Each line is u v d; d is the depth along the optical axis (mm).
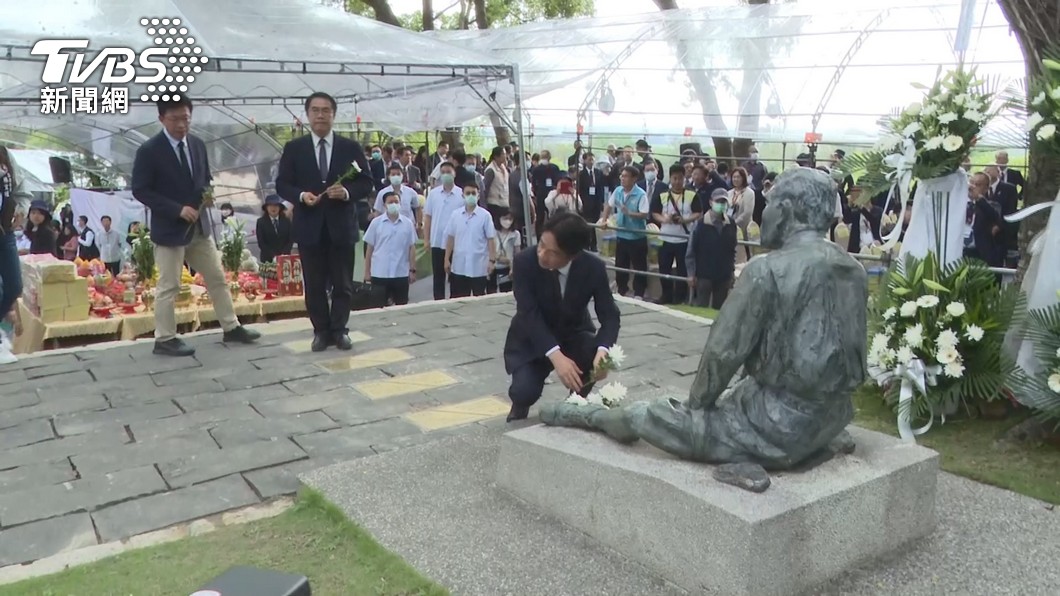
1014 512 3443
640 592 2783
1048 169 4758
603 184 13211
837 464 3043
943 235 4891
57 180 15898
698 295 9555
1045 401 4105
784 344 2785
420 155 19094
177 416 4789
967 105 4453
